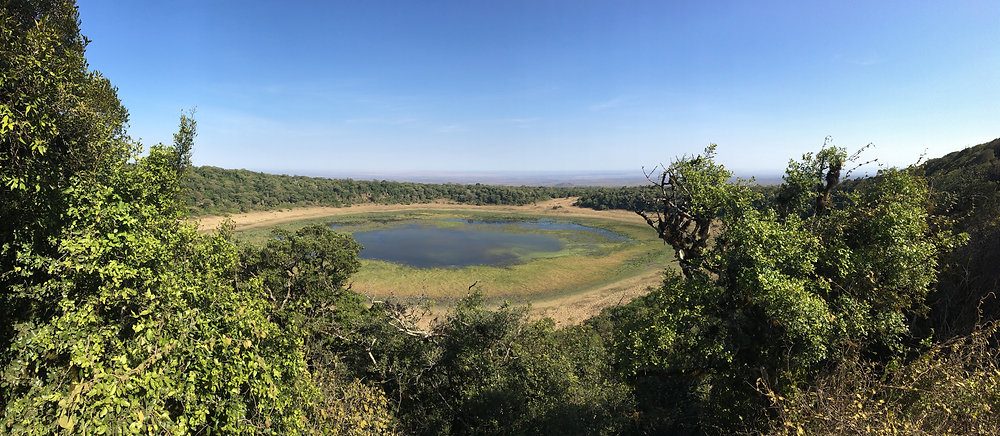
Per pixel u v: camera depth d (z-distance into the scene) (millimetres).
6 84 7289
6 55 7203
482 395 15117
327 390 11406
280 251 22859
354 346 19438
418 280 48344
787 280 9133
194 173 97188
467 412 15789
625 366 11852
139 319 7934
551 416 13023
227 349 8477
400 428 14508
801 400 6551
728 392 11328
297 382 9812
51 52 8023
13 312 8320
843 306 9422
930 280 10133
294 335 10258
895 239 9789
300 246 23234
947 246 10586
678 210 11969
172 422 7430
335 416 9977
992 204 14320
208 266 10117
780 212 12336
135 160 10250
